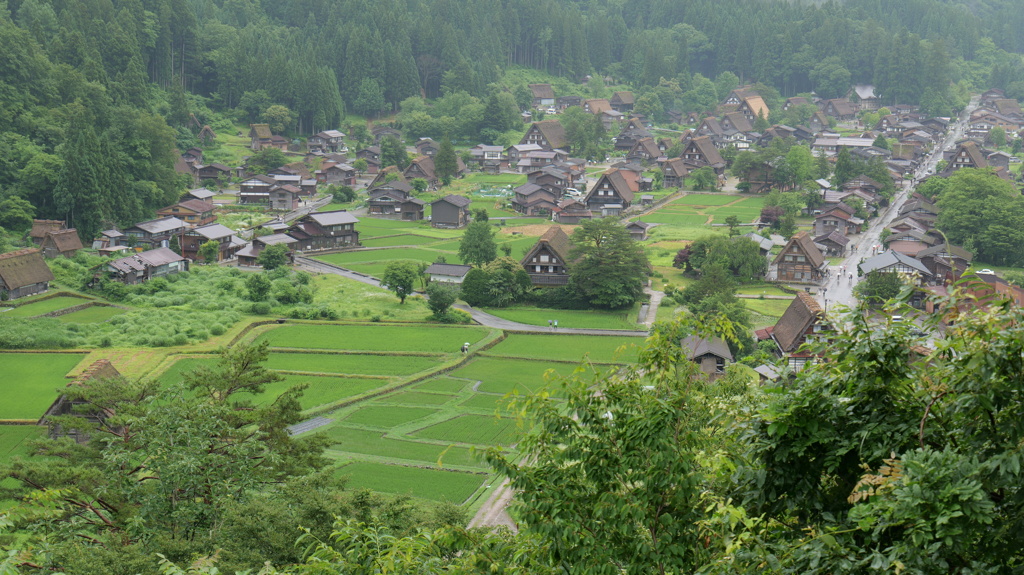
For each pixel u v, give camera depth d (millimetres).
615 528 13086
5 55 152875
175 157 168625
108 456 31953
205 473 31281
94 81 169375
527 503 13203
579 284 102688
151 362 78625
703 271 107688
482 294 103188
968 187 121875
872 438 11836
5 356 79375
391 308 100375
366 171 199000
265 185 163750
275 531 25984
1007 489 10602
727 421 14016
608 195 156250
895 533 11352
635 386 13820
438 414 66688
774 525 12297
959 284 11859
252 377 42281
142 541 27766
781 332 77312
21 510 16625
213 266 119938
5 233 120812
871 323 12656
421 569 14312
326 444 39062
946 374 11508
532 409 13766
